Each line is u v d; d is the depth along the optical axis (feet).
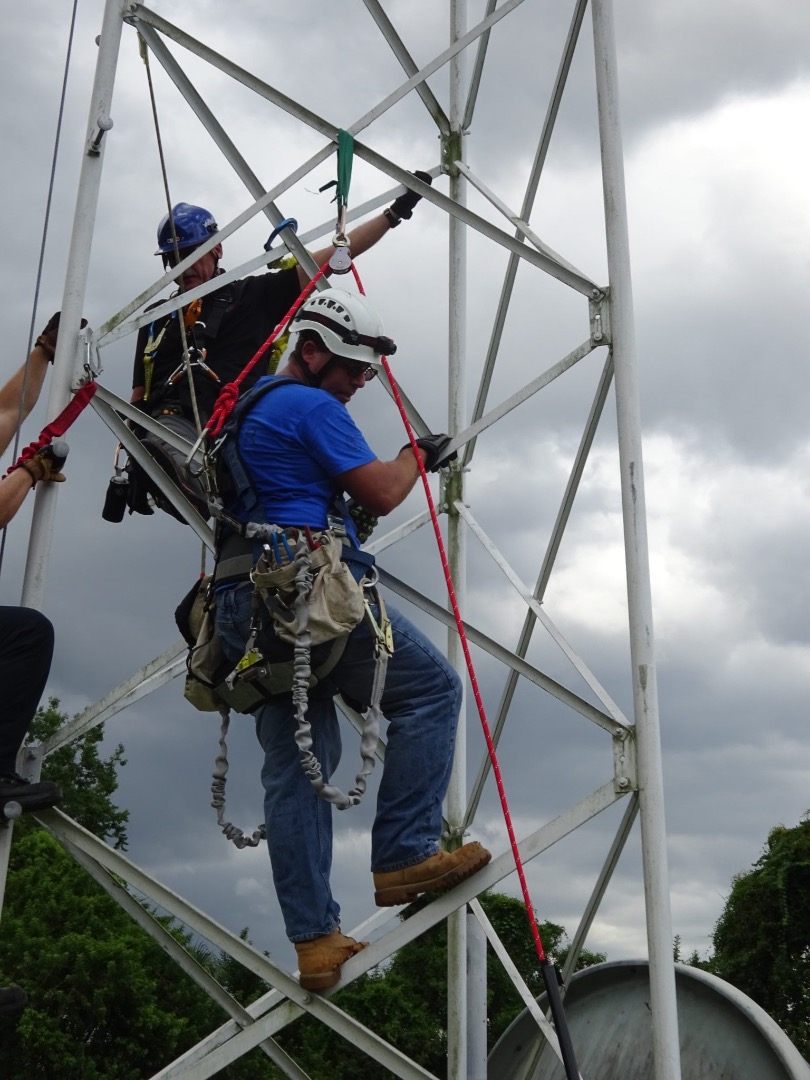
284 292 18.97
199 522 16.47
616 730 15.08
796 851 55.57
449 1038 20.66
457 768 21.43
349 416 14.08
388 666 14.16
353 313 14.67
